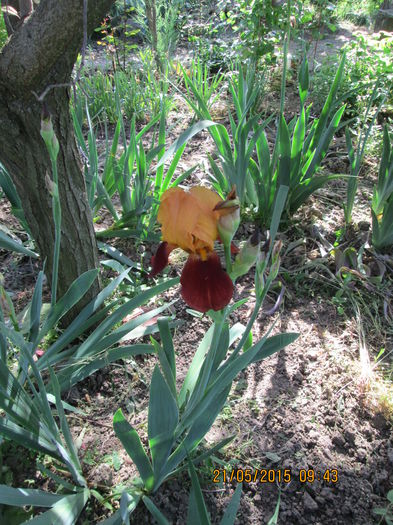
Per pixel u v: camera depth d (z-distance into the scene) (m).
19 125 0.65
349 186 1.14
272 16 1.62
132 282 0.99
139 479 0.67
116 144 1.12
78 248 0.81
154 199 1.10
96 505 0.65
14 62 0.59
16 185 0.73
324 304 1.01
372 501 0.68
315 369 0.86
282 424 0.77
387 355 0.90
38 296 0.68
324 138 1.14
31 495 0.55
